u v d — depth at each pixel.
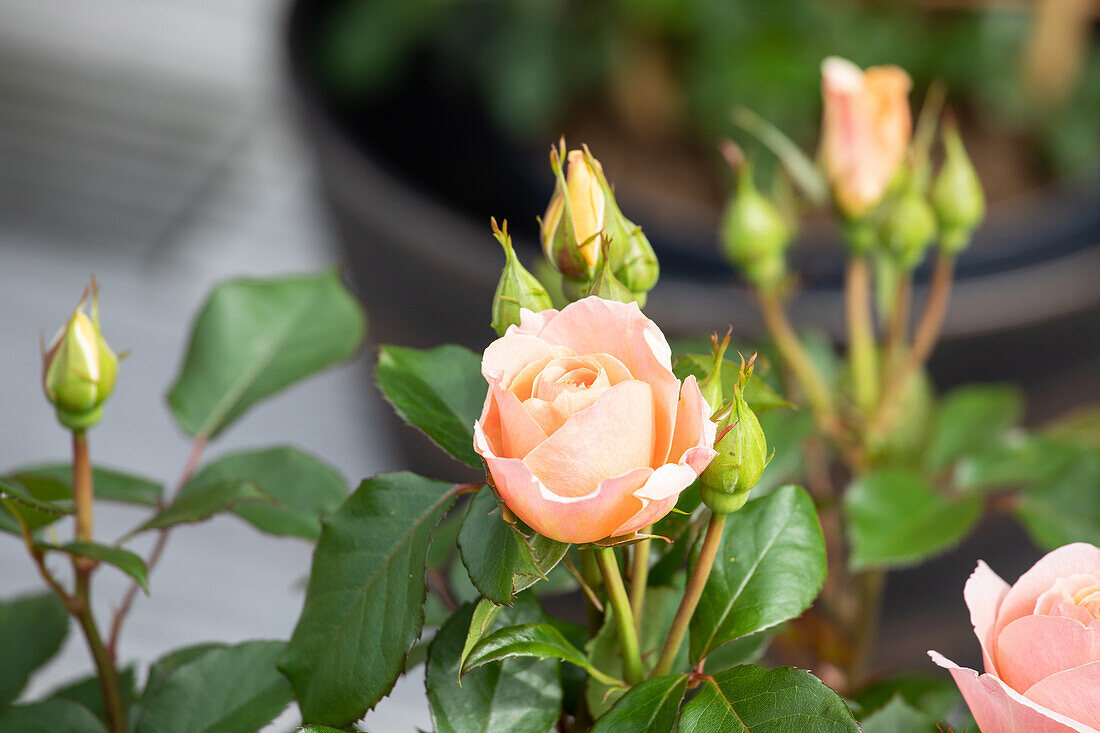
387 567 0.74
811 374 0.99
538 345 0.68
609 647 0.76
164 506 0.85
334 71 1.87
